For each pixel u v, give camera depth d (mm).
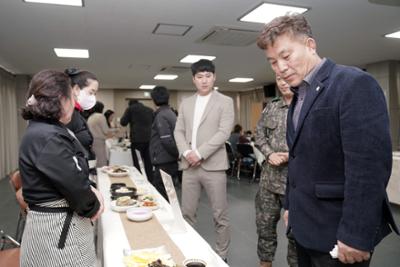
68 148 1209
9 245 2422
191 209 2254
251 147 6395
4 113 6953
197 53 5707
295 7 3496
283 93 1924
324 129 979
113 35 4512
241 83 10266
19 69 7195
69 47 5180
